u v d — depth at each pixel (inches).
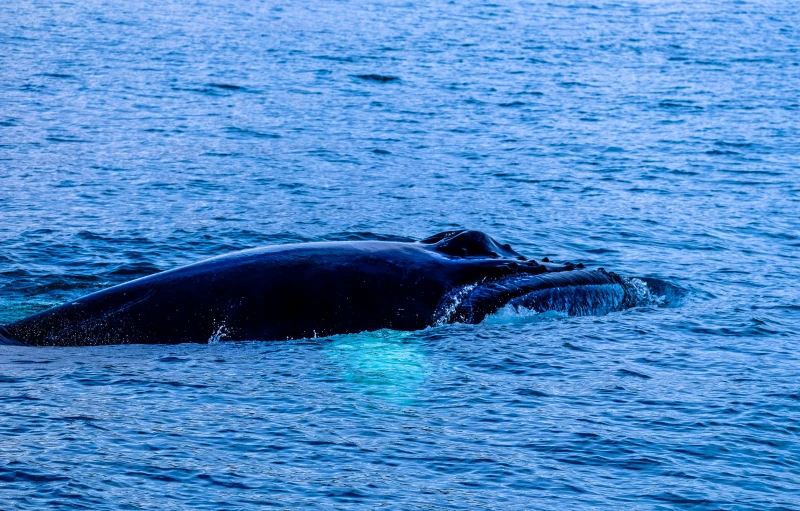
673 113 6702.8
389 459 1631.4
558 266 2529.5
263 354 2105.1
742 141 5659.5
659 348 2250.2
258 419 1774.1
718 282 2945.4
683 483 1571.1
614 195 4276.6
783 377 2081.7
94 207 3786.9
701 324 2448.3
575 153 5270.7
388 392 1927.9
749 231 3668.8
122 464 1572.3
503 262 2412.6
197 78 7416.3
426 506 1476.4
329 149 5191.9
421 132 5797.2
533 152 5275.6
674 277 3004.4
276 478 1550.2
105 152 4847.4
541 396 1931.6
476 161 5017.2
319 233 3548.2
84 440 1653.5
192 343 2156.7
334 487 1526.8
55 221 3528.5
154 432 1699.1
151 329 2160.4
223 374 1991.9
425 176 4635.8
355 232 3577.8
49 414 1755.7
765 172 4845.0
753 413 1871.3
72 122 5565.9
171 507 1446.9
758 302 2704.2
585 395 1945.1
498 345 2202.3
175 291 2207.2
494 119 6323.8
